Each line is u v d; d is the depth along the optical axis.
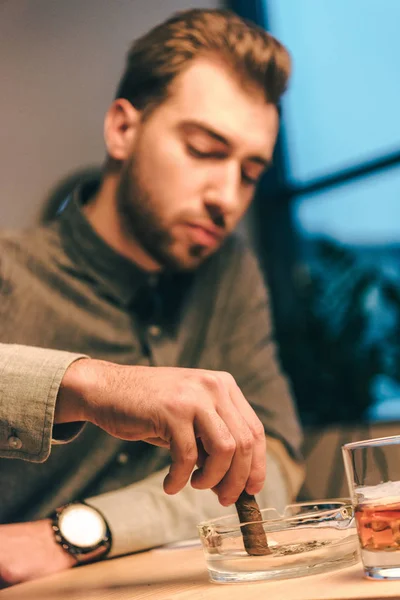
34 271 1.61
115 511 1.12
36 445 0.84
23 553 1.03
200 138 1.60
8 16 1.58
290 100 3.17
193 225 1.63
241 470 0.76
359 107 3.06
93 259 1.62
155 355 1.67
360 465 0.66
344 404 2.84
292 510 0.86
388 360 2.86
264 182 3.22
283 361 2.91
